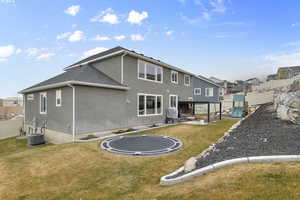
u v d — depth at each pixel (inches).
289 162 146.4
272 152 174.4
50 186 172.4
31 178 190.4
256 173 136.5
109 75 510.0
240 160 161.0
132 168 209.8
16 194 159.5
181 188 143.3
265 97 1105.4
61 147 308.5
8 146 431.5
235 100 821.2
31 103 544.1
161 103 646.5
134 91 526.0
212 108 1177.4
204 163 180.1
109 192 156.9
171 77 711.7
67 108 389.4
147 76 580.7
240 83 2170.3
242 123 411.8
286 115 350.6
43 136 451.5
